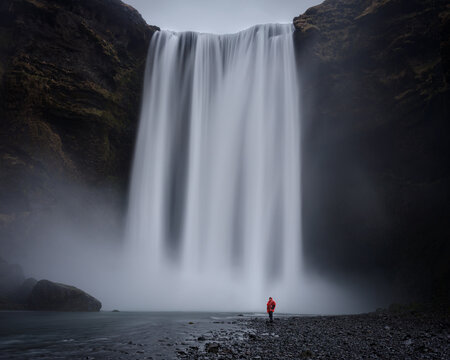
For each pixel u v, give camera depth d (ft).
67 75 115.14
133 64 131.75
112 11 126.93
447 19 79.05
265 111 128.06
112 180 127.13
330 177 128.67
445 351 29.19
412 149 110.32
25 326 46.52
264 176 126.82
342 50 117.29
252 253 124.67
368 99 115.14
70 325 48.01
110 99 122.83
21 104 105.09
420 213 107.65
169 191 129.18
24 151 103.81
